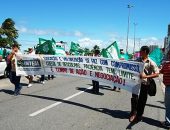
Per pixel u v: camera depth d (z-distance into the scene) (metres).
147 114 9.73
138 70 8.48
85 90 14.87
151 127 8.09
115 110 10.10
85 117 8.79
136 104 8.47
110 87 16.69
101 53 15.47
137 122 8.52
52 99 11.60
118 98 12.81
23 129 7.23
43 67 11.54
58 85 16.89
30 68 11.77
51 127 7.51
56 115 8.84
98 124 8.06
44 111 9.30
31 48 16.45
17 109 9.45
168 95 7.96
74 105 10.55
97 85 13.87
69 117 8.68
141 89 8.27
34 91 13.77
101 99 12.29
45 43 20.33
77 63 10.68
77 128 7.55
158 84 21.75
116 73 9.35
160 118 9.23
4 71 19.81
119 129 7.69
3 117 8.36
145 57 8.21
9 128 7.28
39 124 7.74
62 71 11.12
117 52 15.52
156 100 13.02
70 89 15.05
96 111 9.75
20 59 11.82
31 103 10.55
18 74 11.92
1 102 10.59
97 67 10.05
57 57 11.15
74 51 32.03
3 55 27.16
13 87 15.02
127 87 8.96
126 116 9.22
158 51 15.61
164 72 7.99
